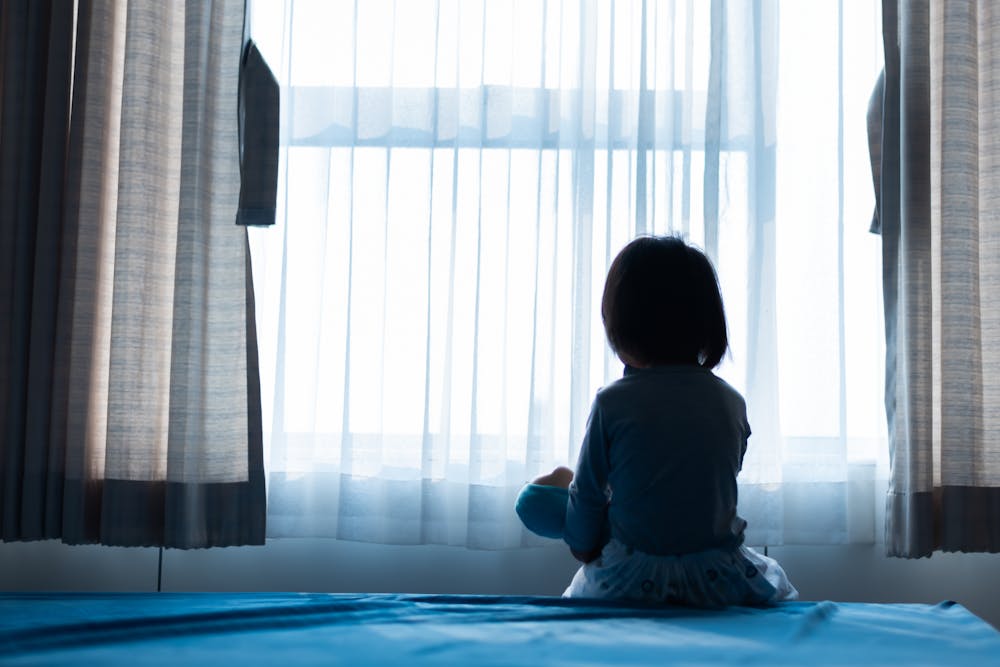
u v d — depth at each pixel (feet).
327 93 7.41
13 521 6.90
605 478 4.63
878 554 7.27
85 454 6.92
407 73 7.42
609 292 4.80
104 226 7.22
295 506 7.20
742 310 7.22
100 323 7.18
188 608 4.12
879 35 7.35
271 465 7.17
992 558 7.25
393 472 7.16
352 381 7.17
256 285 7.25
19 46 7.14
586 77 7.28
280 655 3.36
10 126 7.09
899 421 6.88
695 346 4.70
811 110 7.38
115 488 6.84
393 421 7.20
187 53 7.04
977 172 7.13
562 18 7.33
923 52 7.02
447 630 3.78
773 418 7.06
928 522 6.77
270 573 7.30
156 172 7.16
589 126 7.27
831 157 7.32
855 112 7.46
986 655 3.44
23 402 7.01
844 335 7.20
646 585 4.43
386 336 7.22
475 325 7.14
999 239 7.15
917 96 7.01
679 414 4.52
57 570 7.25
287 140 7.33
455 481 7.22
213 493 6.92
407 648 3.47
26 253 7.09
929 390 6.88
